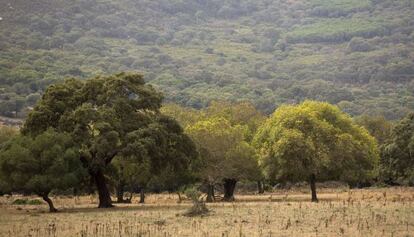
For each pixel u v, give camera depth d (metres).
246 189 164.88
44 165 85.50
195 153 99.06
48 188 84.44
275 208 78.62
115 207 93.38
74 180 86.19
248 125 145.50
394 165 142.00
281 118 105.31
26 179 84.81
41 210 89.38
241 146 111.50
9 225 64.31
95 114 90.12
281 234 52.69
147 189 158.12
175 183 133.62
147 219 67.75
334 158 101.25
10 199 130.75
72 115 90.50
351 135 106.06
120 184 115.00
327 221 60.34
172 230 56.34
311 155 97.56
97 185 95.88
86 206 98.69
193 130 112.56
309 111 104.06
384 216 63.50
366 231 53.66
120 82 94.81
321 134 100.75
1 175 86.12
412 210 70.38
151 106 96.69
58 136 87.06
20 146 85.94
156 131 92.12
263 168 105.19
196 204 72.75
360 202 84.38
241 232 53.62
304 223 60.16
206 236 51.94
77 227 61.12
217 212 74.06
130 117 94.25
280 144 97.81
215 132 111.81
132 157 92.88
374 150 112.19
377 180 159.75
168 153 95.19
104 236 53.44
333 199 100.62
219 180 111.88
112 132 87.88
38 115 92.31
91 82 96.00
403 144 139.88
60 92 94.75
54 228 57.69
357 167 106.75
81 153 89.88
